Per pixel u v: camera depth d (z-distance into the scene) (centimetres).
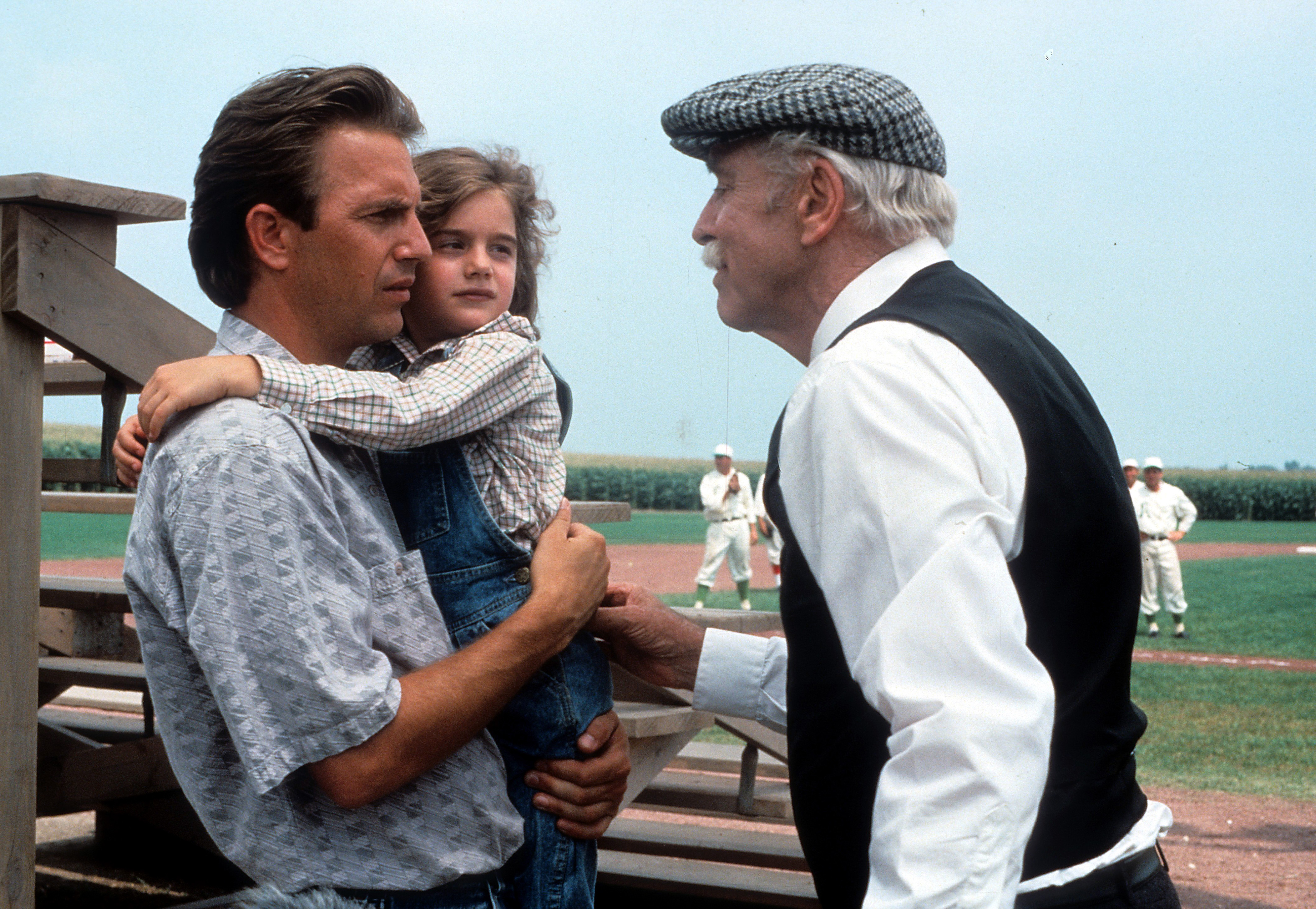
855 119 154
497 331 193
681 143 170
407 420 154
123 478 165
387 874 144
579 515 310
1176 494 1530
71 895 440
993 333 145
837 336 157
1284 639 1473
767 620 316
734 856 399
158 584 138
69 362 373
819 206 158
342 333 158
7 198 212
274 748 132
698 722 309
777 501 148
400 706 137
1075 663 141
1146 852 146
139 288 231
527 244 224
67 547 2852
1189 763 756
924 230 159
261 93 151
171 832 363
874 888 121
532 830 167
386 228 153
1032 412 139
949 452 129
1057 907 137
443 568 165
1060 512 139
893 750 124
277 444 138
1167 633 1566
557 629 153
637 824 444
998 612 124
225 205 152
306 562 135
